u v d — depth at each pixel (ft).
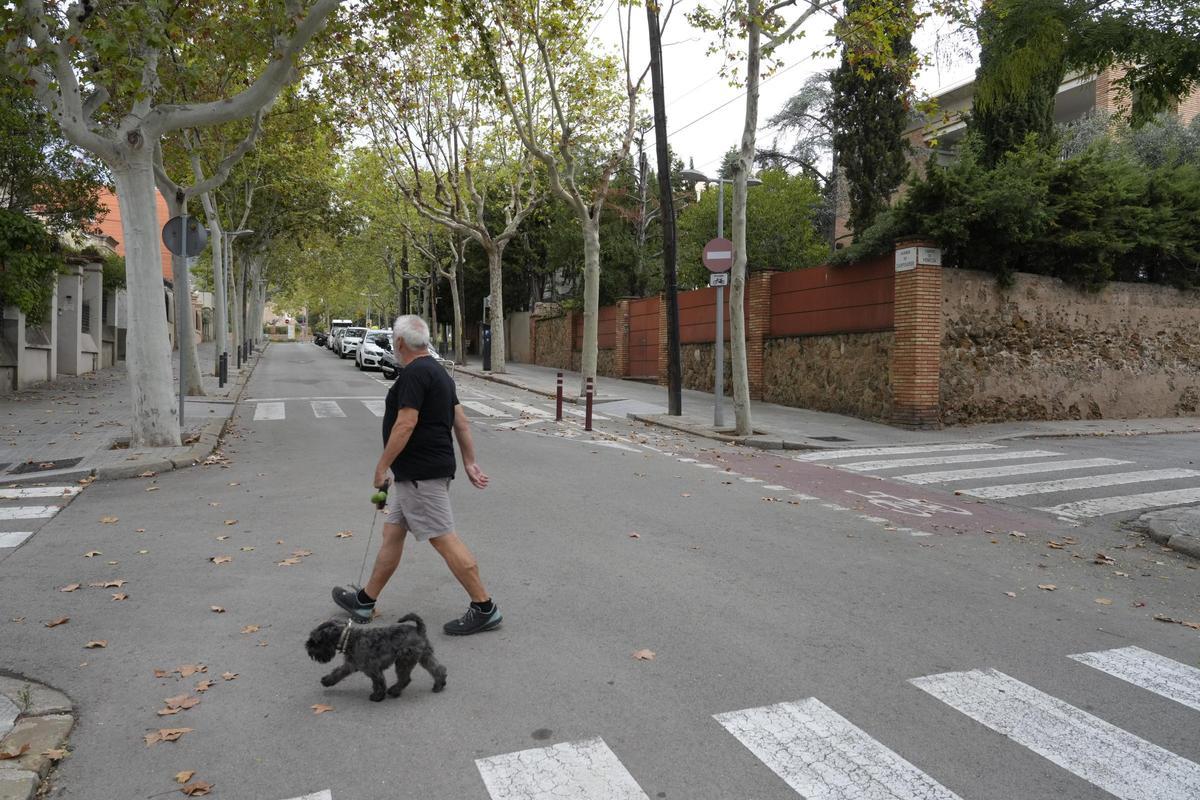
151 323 35.94
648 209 118.73
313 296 277.03
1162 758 11.61
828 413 60.39
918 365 51.42
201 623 16.53
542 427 51.34
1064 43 24.04
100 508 26.55
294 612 17.21
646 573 20.15
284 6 32.37
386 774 10.98
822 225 104.37
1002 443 46.78
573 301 113.19
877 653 15.34
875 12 42.34
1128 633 16.84
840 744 11.86
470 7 43.68
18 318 62.75
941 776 11.03
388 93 71.36
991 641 16.12
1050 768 11.28
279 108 56.90
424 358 15.76
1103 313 59.21
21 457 34.17
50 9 33.40
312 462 35.53
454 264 118.83
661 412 61.11
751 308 68.95
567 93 68.69
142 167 34.63
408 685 13.78
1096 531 26.23
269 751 11.58
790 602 18.20
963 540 24.53
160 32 28.94
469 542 22.79
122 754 11.50
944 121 45.03
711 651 15.29
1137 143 74.33
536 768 11.12
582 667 14.51
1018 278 55.36
